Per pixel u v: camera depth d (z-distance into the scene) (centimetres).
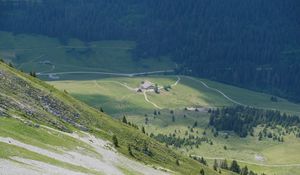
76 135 14262
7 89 15150
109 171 11269
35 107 14888
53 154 10094
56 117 15512
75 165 10081
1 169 7338
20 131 10550
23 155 8706
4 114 11531
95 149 13275
